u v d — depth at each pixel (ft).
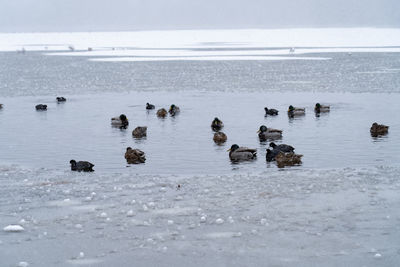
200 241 47.65
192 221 52.75
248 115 120.98
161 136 99.45
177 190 64.03
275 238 47.80
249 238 48.01
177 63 290.76
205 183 66.85
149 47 516.73
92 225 52.39
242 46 507.71
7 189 66.18
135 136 99.91
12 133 103.86
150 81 201.77
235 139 95.66
